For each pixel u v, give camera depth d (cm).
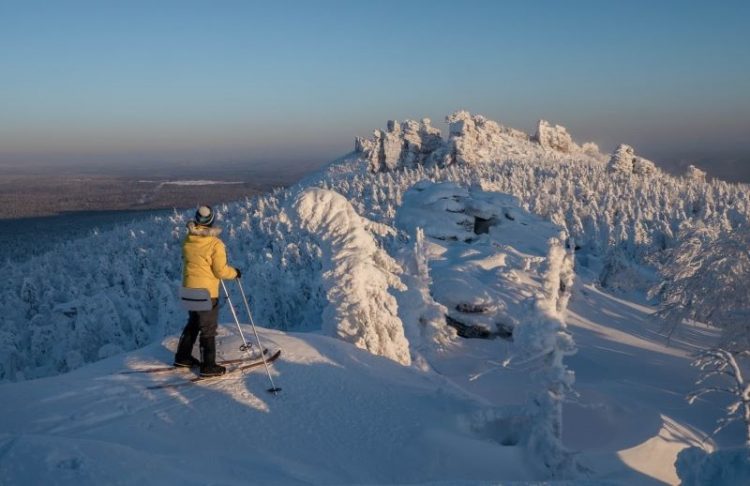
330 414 620
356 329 1061
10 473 334
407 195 3497
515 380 1392
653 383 1795
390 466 554
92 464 358
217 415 573
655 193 9656
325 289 1107
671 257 2378
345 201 1096
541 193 9088
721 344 2116
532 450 680
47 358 4203
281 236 7125
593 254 5719
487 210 3200
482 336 1847
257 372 677
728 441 1349
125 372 639
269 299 4066
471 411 708
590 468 710
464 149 16962
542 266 979
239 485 389
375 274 1094
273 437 553
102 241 11450
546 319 732
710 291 2152
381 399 679
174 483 369
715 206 8944
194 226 634
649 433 832
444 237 3031
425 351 1669
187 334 661
